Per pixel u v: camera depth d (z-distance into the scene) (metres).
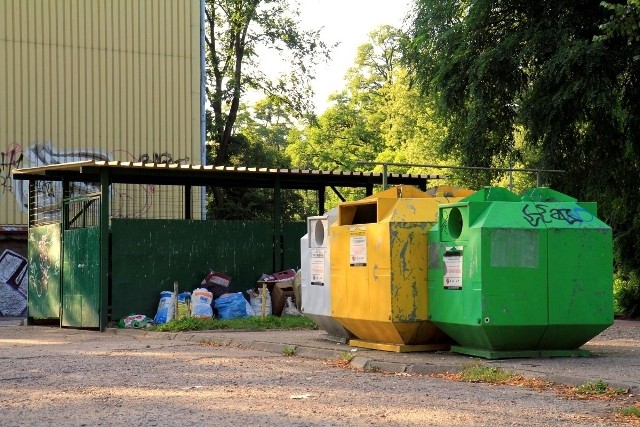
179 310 19.16
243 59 43.97
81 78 29.56
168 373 10.88
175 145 30.72
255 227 20.98
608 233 11.82
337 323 13.66
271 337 15.33
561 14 20.91
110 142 29.86
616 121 21.81
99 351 13.93
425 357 11.78
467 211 11.53
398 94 51.91
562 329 11.59
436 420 7.53
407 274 12.19
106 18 30.02
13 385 9.91
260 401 8.57
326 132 68.38
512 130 22.73
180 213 29.19
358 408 8.15
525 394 9.05
